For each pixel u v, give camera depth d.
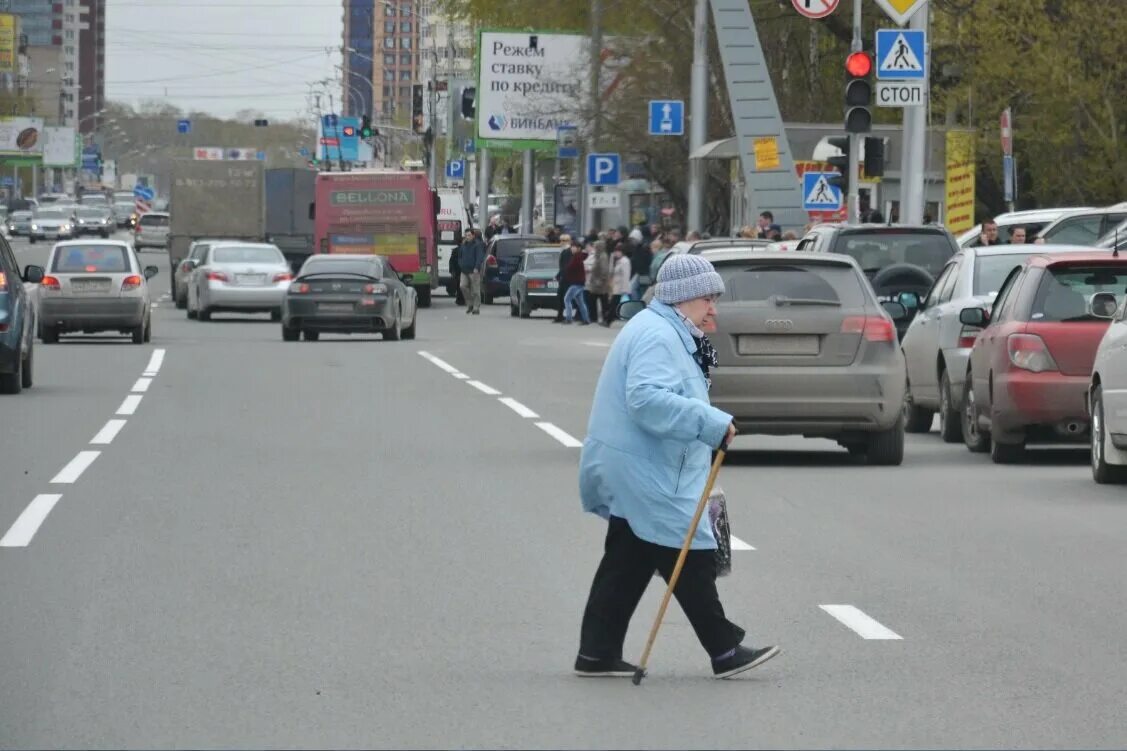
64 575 23.50
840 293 36.25
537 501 30.80
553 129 151.75
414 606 21.56
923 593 22.73
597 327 99.88
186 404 49.50
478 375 61.78
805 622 20.86
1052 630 20.44
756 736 15.70
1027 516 29.62
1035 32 87.19
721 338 35.72
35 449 38.44
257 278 98.81
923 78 65.56
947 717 16.41
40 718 16.17
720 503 17.72
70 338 83.00
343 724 16.03
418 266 117.75
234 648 19.16
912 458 38.78
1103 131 88.38
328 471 34.91
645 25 127.06
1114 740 15.61
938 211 99.75
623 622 17.92
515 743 15.44
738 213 124.06
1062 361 36.47
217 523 28.08
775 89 119.81
